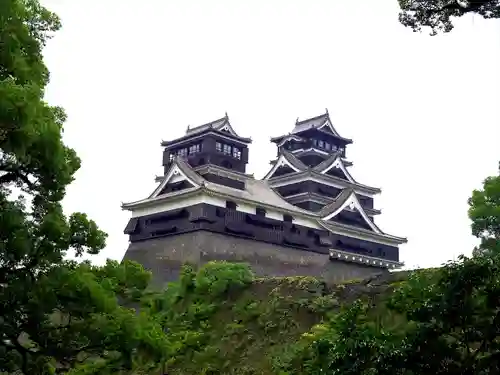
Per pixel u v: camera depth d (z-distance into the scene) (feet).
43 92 57.88
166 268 200.34
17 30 55.77
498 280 46.19
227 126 230.68
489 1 53.31
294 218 218.38
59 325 57.98
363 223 240.53
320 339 59.77
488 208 123.65
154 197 217.56
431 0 55.52
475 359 47.37
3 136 49.57
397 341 48.19
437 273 52.06
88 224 60.39
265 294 126.52
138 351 59.52
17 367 62.54
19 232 52.75
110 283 60.54
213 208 200.34
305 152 258.16
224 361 116.57
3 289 53.21
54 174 55.21
